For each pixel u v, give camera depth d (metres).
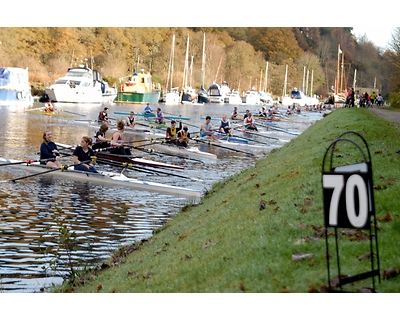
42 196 19.09
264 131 51.09
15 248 13.20
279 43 166.62
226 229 10.30
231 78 149.62
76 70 87.81
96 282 10.31
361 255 7.59
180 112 82.62
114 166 25.97
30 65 99.31
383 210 9.40
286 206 10.34
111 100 99.81
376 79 134.00
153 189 20.92
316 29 185.12
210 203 15.65
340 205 6.61
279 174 14.92
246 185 15.27
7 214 16.45
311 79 161.88
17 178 21.45
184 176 24.52
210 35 145.38
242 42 154.00
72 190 20.28
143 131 44.38
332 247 7.91
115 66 119.38
